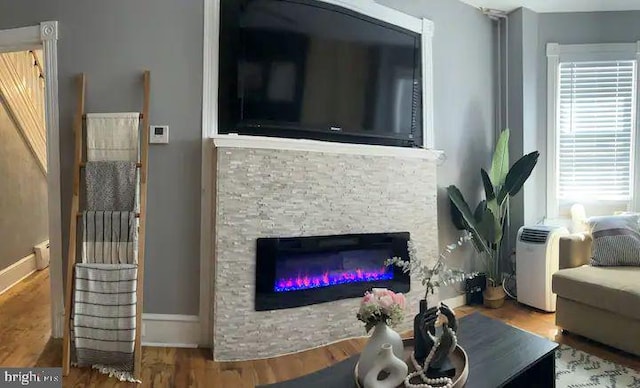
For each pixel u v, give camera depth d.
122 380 2.06
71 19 2.38
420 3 3.12
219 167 2.29
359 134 2.78
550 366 1.63
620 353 2.40
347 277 2.69
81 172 2.27
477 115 3.45
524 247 3.21
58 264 2.43
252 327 2.36
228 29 2.47
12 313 2.89
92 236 2.19
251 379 2.10
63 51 2.37
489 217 3.15
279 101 2.49
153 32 2.40
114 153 2.27
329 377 1.39
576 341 2.57
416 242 2.90
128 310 2.15
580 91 3.56
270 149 2.39
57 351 2.31
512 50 3.51
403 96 2.96
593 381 2.07
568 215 3.59
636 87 3.50
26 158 3.83
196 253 2.43
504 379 1.37
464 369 1.36
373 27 2.81
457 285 3.27
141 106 2.39
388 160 2.79
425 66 3.11
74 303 2.15
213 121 2.42
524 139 3.44
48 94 2.38
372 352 1.31
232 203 2.31
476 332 1.74
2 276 3.38
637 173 3.51
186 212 2.42
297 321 2.48
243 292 2.34
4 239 3.45
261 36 2.43
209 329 2.43
